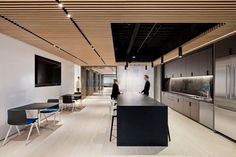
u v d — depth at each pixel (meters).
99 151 3.97
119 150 4.04
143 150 4.05
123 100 5.31
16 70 5.36
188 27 5.38
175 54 8.05
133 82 14.55
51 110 6.12
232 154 3.87
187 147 4.26
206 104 5.97
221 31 4.35
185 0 2.72
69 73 11.26
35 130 5.60
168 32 6.64
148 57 11.16
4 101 4.84
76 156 3.71
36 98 6.65
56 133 5.28
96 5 2.92
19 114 4.45
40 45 6.14
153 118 4.36
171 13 3.29
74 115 7.90
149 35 7.11
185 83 8.87
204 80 6.97
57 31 4.42
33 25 3.94
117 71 14.66
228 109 4.75
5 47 4.85
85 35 4.78
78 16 3.40
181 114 8.29
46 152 3.91
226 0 2.72
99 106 10.52
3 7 2.99
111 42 5.64
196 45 5.99
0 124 4.68
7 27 4.09
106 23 3.83
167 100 10.61
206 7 3.01
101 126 6.05
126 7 3.00
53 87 8.45
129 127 4.34
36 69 6.61
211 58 5.78
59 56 8.90
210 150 4.08
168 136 4.71
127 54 11.14
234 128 4.51
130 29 6.32
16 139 4.77
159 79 12.84
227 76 4.74
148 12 3.22
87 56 8.86
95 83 24.28
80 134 5.18
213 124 5.54
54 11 3.18
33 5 2.92
